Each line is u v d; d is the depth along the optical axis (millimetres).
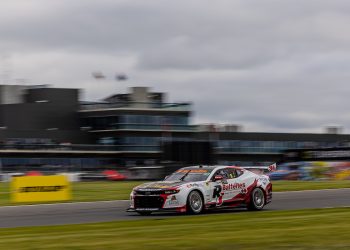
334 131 156875
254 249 15023
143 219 25984
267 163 148750
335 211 27859
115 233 19438
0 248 15828
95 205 35375
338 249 14875
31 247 15945
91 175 98688
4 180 98875
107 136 132750
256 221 23000
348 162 80000
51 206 35250
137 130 132875
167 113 136125
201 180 28375
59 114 135000
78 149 128375
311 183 64000
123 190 53906
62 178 40406
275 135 150375
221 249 15094
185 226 21609
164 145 72375
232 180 29172
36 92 136375
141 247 15547
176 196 27406
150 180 91625
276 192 44969
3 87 135875
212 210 30281
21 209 33344
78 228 22297
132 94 138875
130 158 132250
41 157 125188
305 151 84312
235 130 152000
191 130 138750
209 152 72188
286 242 16047
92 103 136875
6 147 121812
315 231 18438
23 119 131500
